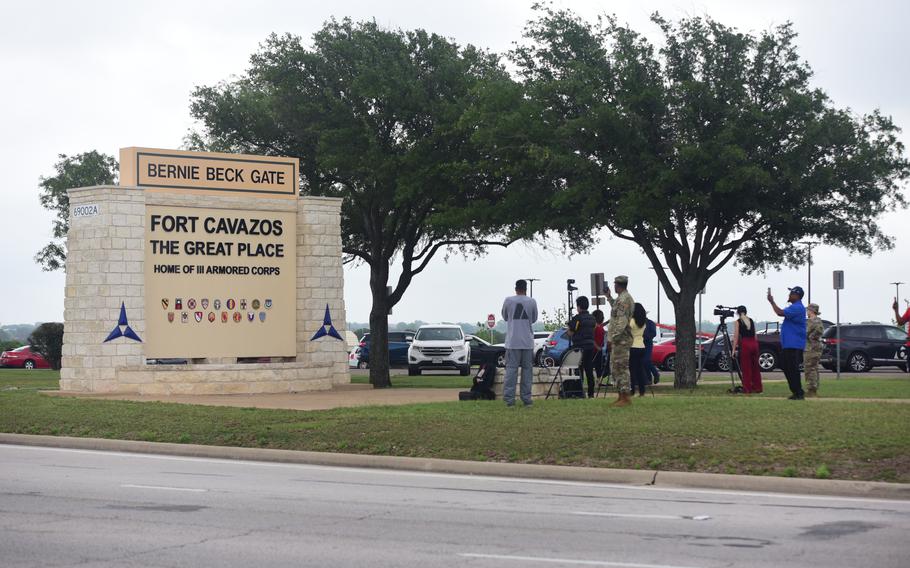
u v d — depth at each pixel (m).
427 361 41.19
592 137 28.14
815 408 17.45
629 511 10.82
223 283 28.66
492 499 11.71
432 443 15.52
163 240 27.88
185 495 11.97
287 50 33.97
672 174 26.39
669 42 27.95
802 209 27.56
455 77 33.25
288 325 29.59
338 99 33.69
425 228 35.97
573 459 14.14
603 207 28.17
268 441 16.64
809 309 21.88
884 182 27.88
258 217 29.23
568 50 29.80
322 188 36.72
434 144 32.66
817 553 8.59
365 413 18.69
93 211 27.27
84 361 27.16
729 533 9.52
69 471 14.34
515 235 29.30
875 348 37.88
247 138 36.41
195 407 20.97
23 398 24.05
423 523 10.09
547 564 8.19
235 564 8.21
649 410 17.56
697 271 28.83
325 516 10.50
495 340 69.50
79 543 9.06
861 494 11.97
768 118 26.67
